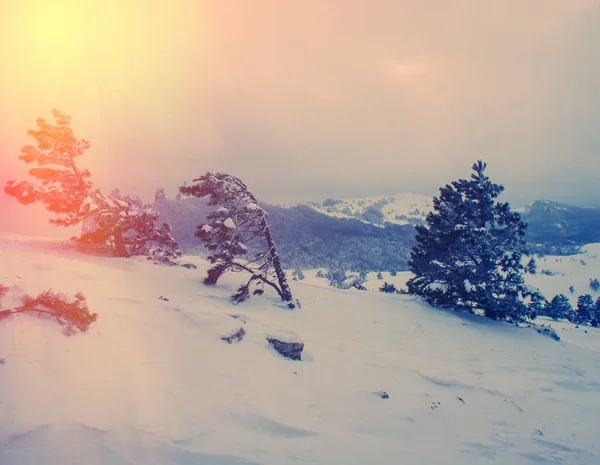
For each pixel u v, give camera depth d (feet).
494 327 75.46
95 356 23.88
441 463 20.08
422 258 89.25
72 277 40.93
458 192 87.15
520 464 21.08
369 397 29.27
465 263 84.53
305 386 29.43
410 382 34.94
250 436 19.84
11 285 27.35
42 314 25.67
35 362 20.80
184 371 25.94
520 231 81.15
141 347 27.53
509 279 81.35
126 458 15.58
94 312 30.07
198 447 17.43
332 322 56.95
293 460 17.94
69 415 17.44
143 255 75.36
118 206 71.36
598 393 37.45
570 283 640.58
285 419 22.72
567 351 60.44
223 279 69.82
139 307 35.22
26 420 16.22
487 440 24.11
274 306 57.77
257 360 32.19
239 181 65.98
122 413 18.86
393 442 22.34
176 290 52.31
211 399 23.08
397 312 71.97
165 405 20.83
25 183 65.46
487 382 37.58
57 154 67.21
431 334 60.75
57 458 14.76
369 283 495.82
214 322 35.81
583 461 22.07
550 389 37.22
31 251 53.62
